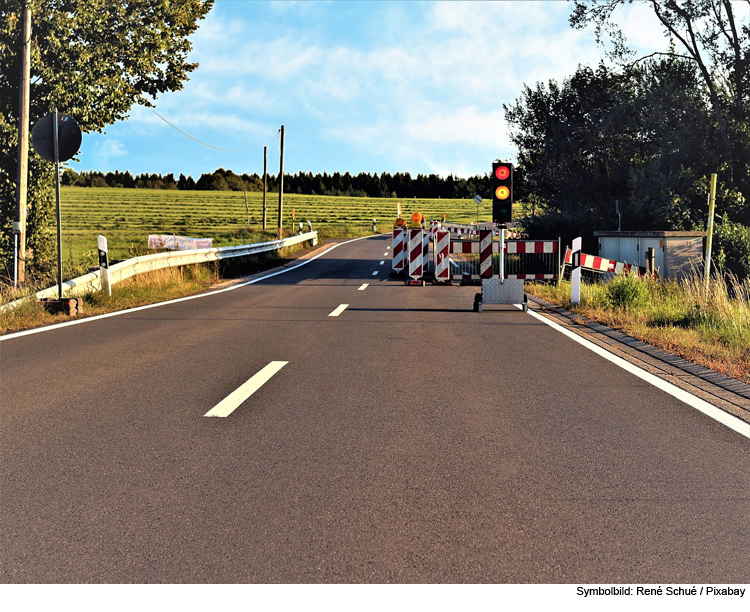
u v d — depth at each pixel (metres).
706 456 4.28
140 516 3.33
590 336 9.64
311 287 18.47
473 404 5.60
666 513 3.37
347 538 3.07
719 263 17.89
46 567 2.82
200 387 6.23
